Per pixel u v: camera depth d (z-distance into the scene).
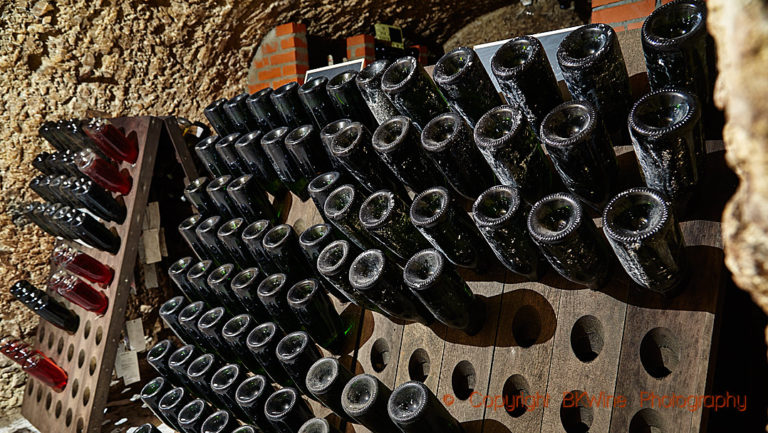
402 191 1.36
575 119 0.89
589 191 0.91
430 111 1.16
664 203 0.76
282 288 1.39
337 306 1.44
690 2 0.80
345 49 3.66
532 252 0.96
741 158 0.35
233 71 3.15
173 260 2.51
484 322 1.12
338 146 1.27
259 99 1.68
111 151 2.09
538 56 0.93
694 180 0.81
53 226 2.38
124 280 2.06
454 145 1.02
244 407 1.29
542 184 1.01
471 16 4.00
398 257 1.28
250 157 1.65
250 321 1.46
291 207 1.70
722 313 0.95
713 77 0.81
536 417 1.00
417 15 3.71
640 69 1.05
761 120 0.31
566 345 1.00
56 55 2.41
